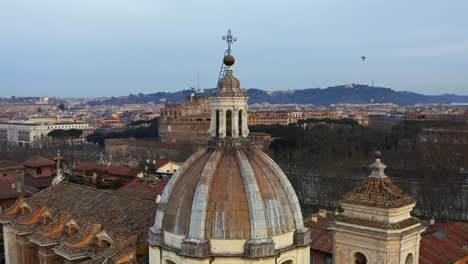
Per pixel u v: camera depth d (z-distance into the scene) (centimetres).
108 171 12038
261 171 4319
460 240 7206
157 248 4209
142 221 5731
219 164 4266
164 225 4197
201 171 4238
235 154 4344
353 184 14350
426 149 16950
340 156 18125
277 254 4016
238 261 3912
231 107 4441
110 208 6347
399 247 3466
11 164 13250
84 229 5831
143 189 8625
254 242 3903
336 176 14338
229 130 4491
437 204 12875
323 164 16188
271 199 4166
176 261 4050
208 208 4003
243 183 4138
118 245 5303
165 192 4353
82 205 6725
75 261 5666
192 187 4169
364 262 3662
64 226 6191
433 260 6244
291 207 4312
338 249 3738
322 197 14288
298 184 14475
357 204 3653
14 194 9944
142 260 5172
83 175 11706
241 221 3972
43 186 12231
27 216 6850
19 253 6825
